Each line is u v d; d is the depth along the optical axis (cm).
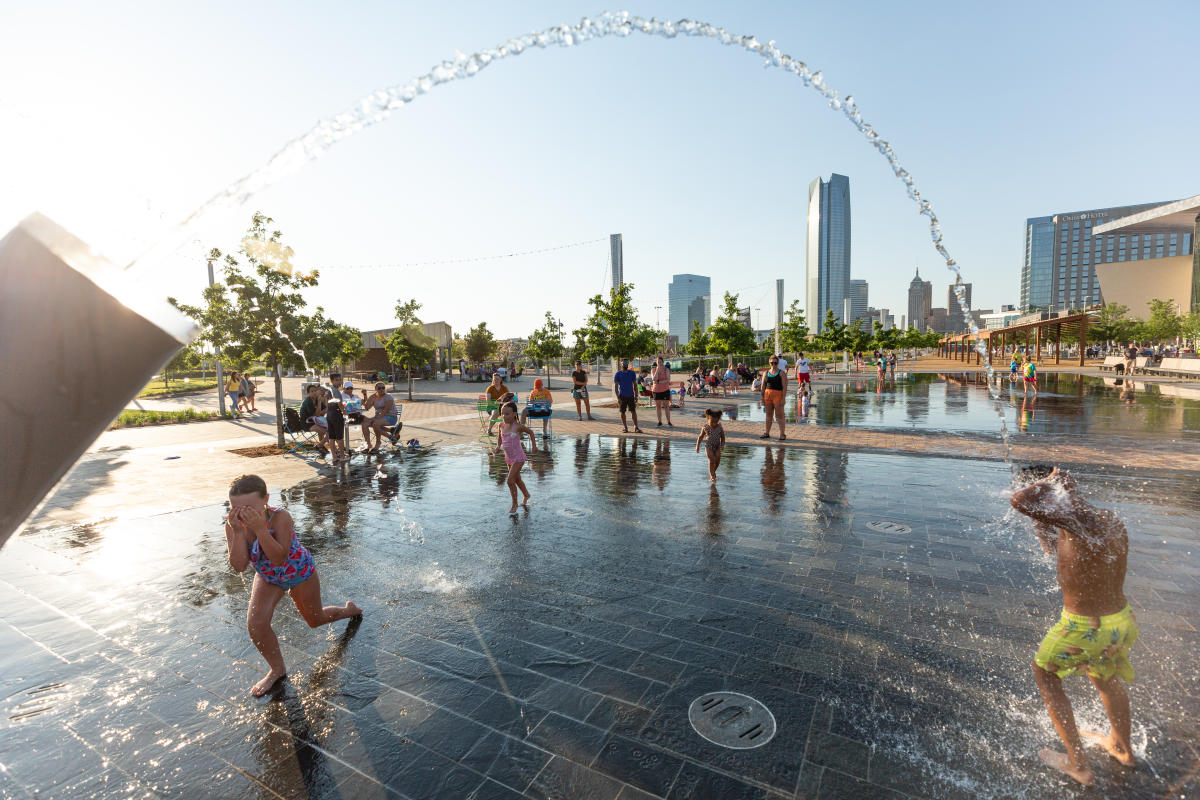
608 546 585
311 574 380
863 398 2078
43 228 56
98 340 56
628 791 271
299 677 367
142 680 367
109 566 551
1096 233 7681
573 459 1042
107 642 412
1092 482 771
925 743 296
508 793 272
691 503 734
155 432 1527
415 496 797
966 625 413
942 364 5706
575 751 297
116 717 331
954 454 1002
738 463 973
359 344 3322
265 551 353
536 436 1327
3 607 467
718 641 399
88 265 57
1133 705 317
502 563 545
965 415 1530
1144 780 266
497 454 1114
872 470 898
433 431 1459
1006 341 5722
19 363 55
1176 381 2569
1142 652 366
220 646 406
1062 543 276
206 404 2567
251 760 297
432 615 444
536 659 382
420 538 618
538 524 660
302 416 1150
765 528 631
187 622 441
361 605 462
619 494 786
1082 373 3403
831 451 1053
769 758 289
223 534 645
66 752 304
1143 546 541
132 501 787
